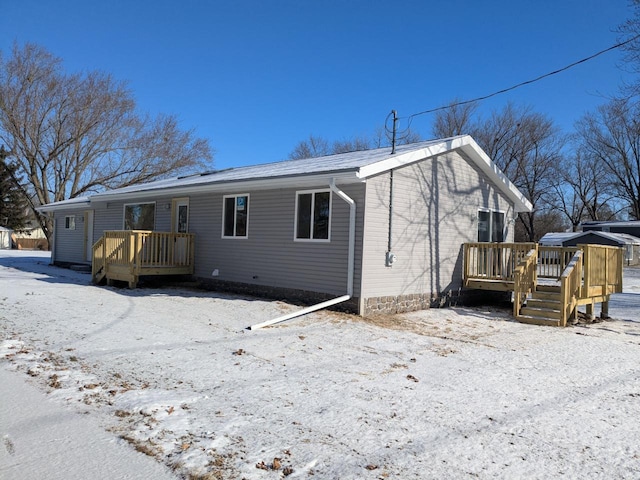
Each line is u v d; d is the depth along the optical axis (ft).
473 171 41.88
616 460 11.66
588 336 28.43
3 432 12.23
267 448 11.73
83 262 63.31
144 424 12.95
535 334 28.58
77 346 21.11
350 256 31.73
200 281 43.73
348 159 39.88
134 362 19.02
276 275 36.91
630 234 129.70
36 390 15.39
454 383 17.85
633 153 140.46
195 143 139.54
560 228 168.14
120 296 35.76
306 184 33.19
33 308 29.48
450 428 13.39
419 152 34.81
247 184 36.11
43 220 124.57
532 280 34.91
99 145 127.54
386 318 31.55
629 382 18.78
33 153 119.55
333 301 31.27
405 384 17.49
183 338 23.36
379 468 10.85
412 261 35.47
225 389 16.17
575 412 15.10
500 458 11.57
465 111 124.26
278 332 25.70
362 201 31.53
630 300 50.29
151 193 46.75
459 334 27.89
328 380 17.65
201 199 44.45
